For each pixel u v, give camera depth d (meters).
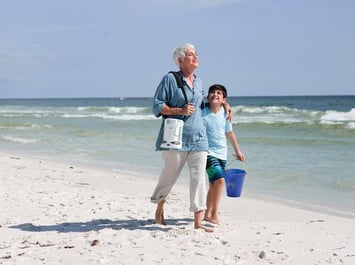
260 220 6.83
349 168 11.96
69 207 7.20
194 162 5.52
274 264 4.47
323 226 6.34
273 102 71.88
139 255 4.66
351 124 23.31
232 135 6.27
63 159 14.77
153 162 13.64
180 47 5.38
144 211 7.01
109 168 12.72
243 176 6.09
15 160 14.07
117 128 25.95
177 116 5.38
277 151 15.47
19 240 5.29
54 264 4.44
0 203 7.36
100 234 5.45
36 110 56.12
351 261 4.59
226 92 6.08
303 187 9.89
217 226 6.01
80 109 54.62
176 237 5.32
